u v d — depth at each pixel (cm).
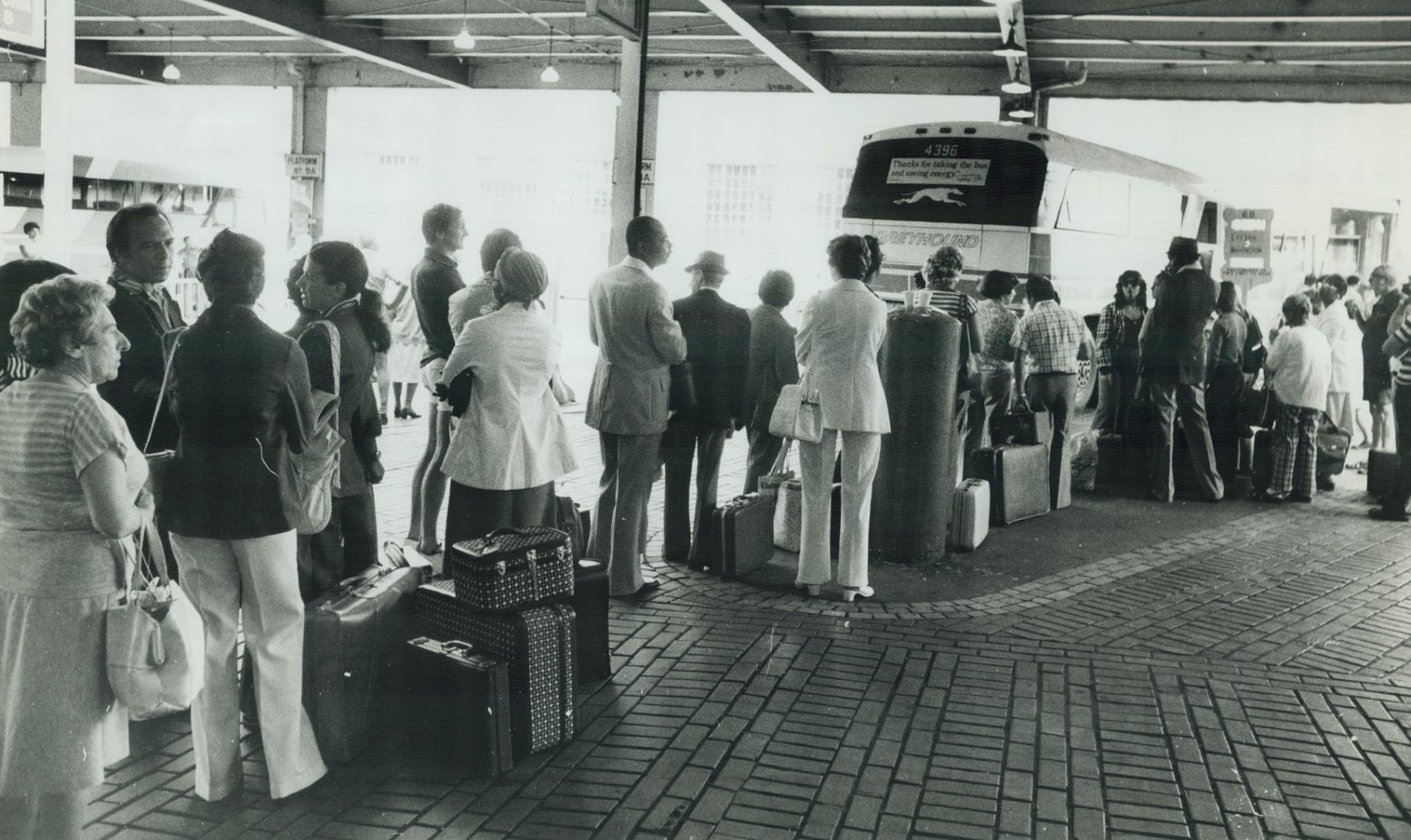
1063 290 1480
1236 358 1147
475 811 393
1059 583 750
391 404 1548
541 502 535
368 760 433
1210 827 402
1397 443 1010
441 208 701
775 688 526
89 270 1903
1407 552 878
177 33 2195
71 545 322
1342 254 2219
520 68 2325
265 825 377
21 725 319
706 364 727
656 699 506
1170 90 1989
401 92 2538
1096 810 411
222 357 364
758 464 846
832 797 414
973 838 386
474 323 520
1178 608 698
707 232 2388
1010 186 1380
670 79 2247
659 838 379
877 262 683
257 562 380
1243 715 515
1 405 325
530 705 436
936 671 559
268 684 388
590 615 524
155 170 1986
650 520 896
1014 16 1481
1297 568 817
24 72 2486
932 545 796
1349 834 401
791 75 2070
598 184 2475
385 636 443
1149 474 1105
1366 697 545
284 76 2477
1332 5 1412
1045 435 1018
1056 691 538
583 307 2502
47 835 330
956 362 798
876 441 669
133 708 326
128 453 324
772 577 732
